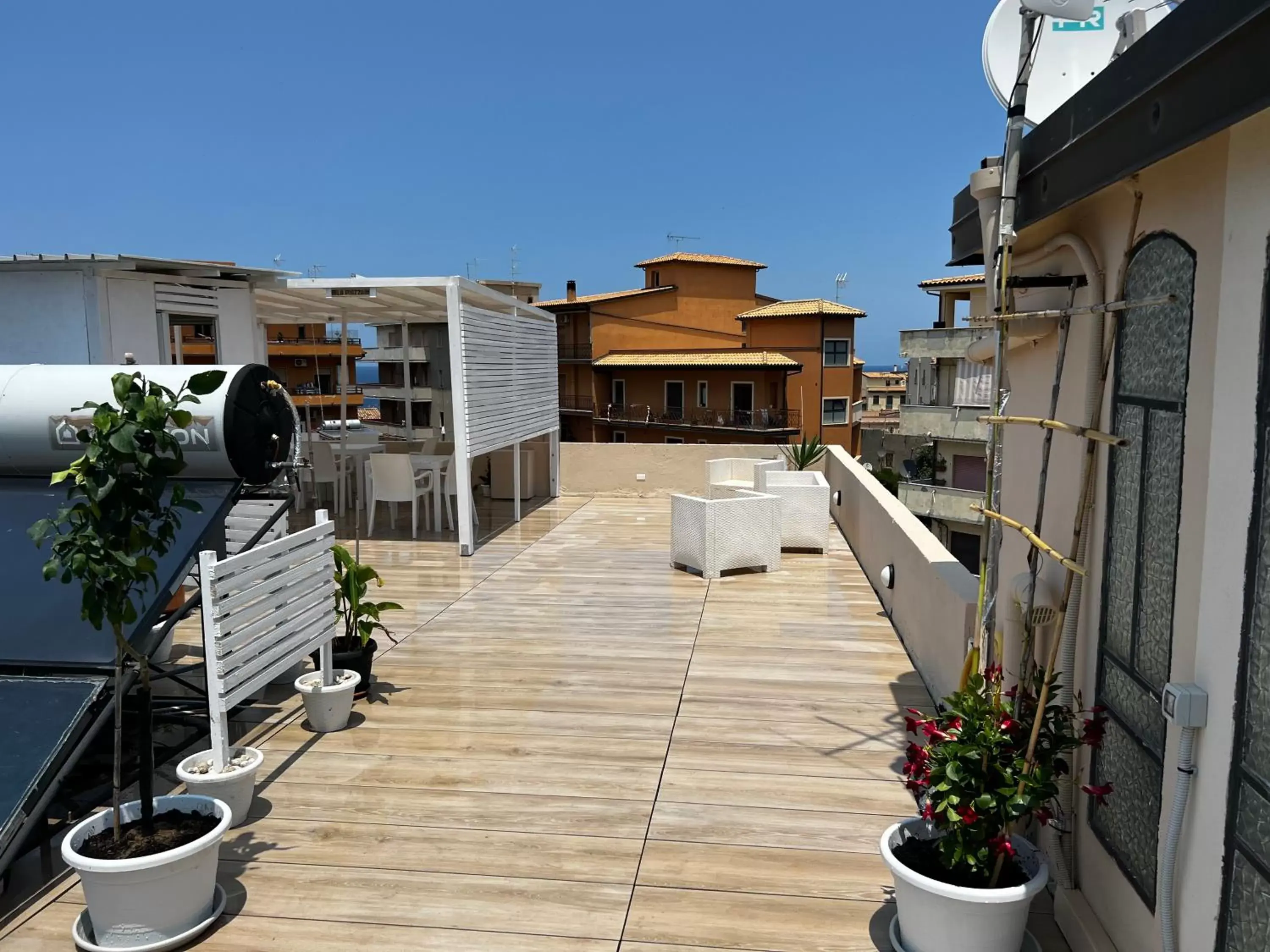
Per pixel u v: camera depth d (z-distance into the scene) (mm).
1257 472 1793
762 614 6914
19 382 4223
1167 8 3129
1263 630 1774
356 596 5074
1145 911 2348
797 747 4410
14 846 2953
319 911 3055
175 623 3920
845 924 2975
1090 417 2547
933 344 33844
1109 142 2018
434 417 44844
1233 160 1876
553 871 3305
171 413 2885
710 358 46719
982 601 2979
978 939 2541
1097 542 2686
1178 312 2191
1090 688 2730
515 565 8750
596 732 4613
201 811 3154
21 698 3441
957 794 2545
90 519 2777
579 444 13828
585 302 48469
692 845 3480
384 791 3941
